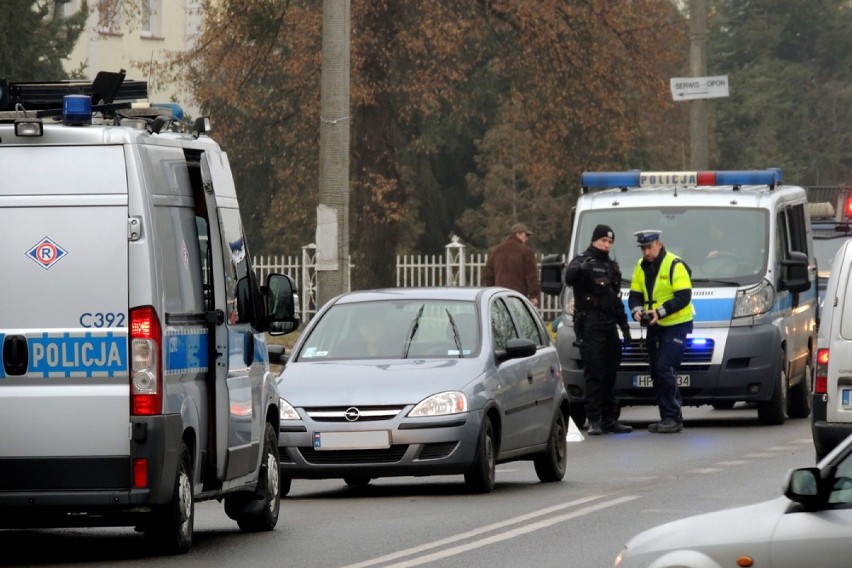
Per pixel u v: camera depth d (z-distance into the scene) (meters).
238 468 31.69
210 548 30.95
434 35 90.19
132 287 28.20
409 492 40.62
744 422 60.03
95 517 28.98
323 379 39.19
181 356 29.16
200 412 30.06
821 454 37.97
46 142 28.50
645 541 17.72
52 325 28.27
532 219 155.25
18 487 28.14
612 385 55.38
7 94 32.03
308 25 90.19
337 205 58.31
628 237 59.66
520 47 94.62
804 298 64.38
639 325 57.84
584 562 28.62
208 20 93.50
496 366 40.19
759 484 39.50
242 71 93.75
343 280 58.41
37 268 28.31
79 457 28.09
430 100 94.12
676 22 101.38
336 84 58.44
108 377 28.17
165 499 28.55
